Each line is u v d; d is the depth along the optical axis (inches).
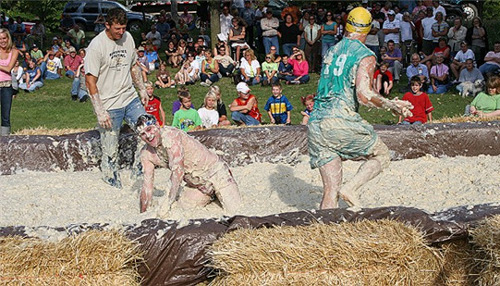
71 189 310.8
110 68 303.4
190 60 706.2
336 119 230.8
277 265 187.2
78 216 264.7
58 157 347.6
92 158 348.8
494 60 638.5
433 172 326.0
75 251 187.2
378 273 190.7
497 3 1164.5
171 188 239.6
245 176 326.3
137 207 276.5
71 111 623.8
